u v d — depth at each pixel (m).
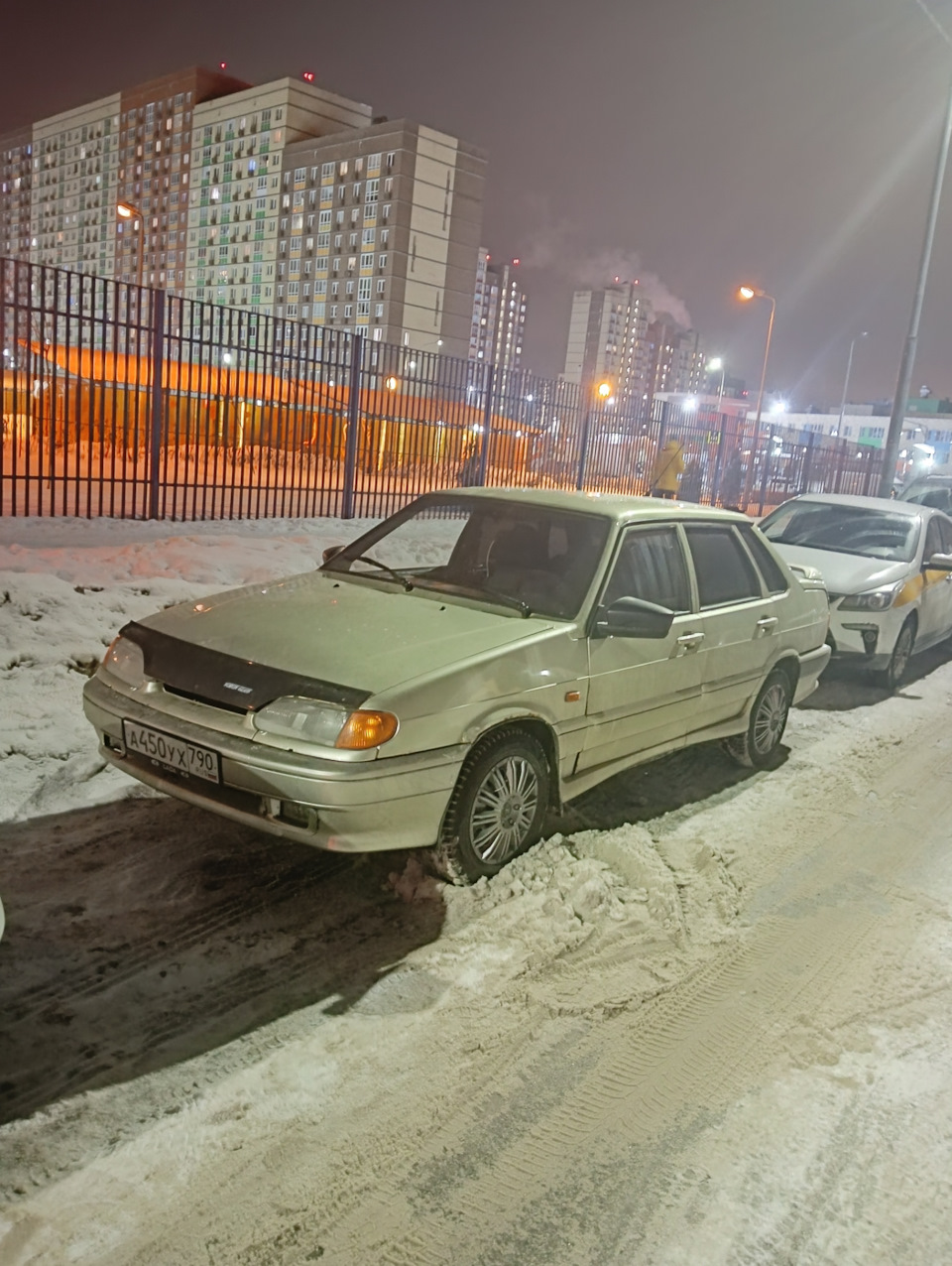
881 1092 3.02
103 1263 2.16
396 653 3.71
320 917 3.70
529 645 3.96
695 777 5.70
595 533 4.61
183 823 4.39
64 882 3.78
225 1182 2.42
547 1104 2.83
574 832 4.62
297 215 105.88
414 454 14.19
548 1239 2.34
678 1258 2.32
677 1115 2.83
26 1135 2.49
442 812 3.68
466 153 98.75
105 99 132.25
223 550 9.51
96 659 6.10
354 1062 2.92
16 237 154.75
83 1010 3.03
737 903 4.14
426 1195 2.45
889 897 4.39
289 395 12.34
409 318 98.94
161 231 126.12
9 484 14.00
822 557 8.50
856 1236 2.44
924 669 9.65
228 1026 3.02
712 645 5.02
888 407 97.62
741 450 22.12
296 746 3.36
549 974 3.48
